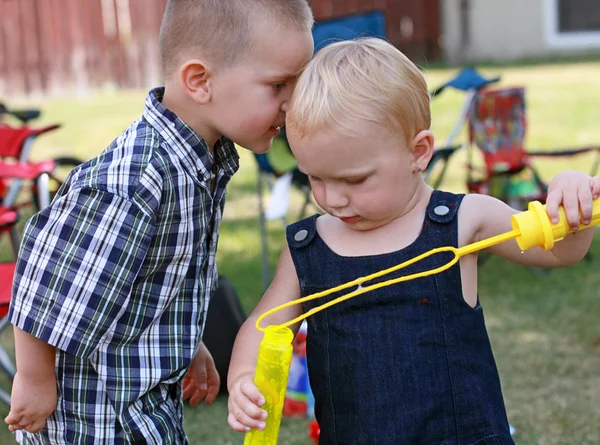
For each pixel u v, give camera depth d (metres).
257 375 1.49
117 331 1.64
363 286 1.60
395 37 12.41
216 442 2.69
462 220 1.61
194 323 1.76
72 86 11.21
